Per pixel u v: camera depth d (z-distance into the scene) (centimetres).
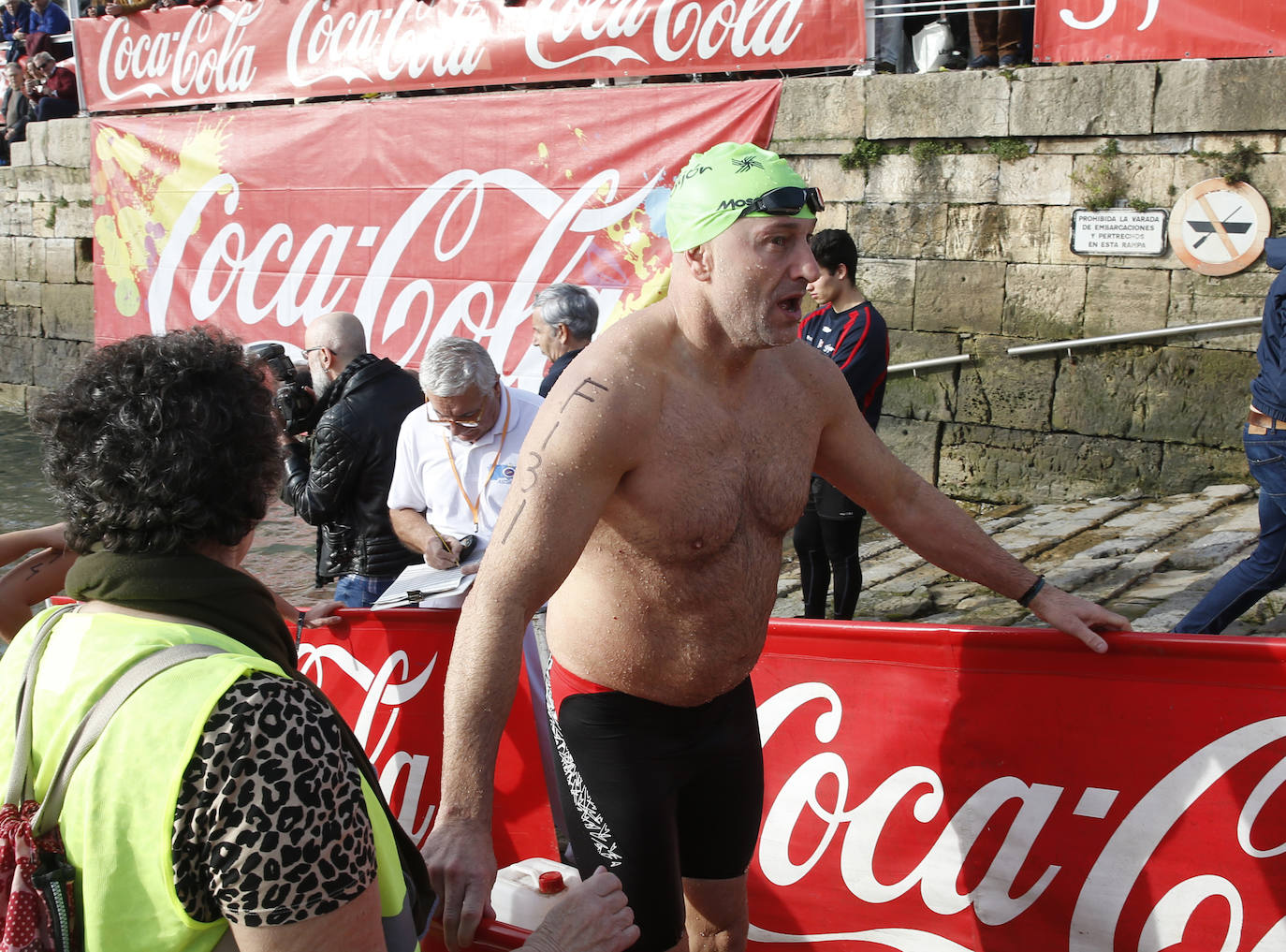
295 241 902
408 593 336
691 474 206
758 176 196
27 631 150
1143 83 704
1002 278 776
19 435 1302
